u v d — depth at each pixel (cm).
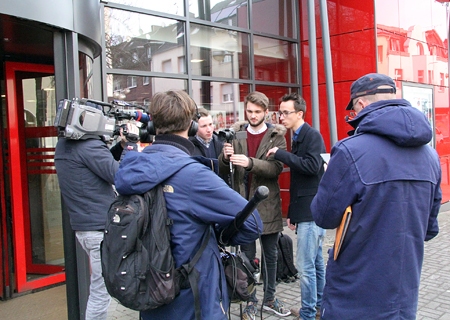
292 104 317
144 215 154
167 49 535
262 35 666
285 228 656
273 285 344
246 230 168
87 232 256
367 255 166
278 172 326
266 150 331
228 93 618
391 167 164
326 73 475
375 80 181
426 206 170
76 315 296
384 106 173
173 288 154
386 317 162
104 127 259
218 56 606
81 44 319
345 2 678
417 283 170
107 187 264
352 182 165
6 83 397
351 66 677
